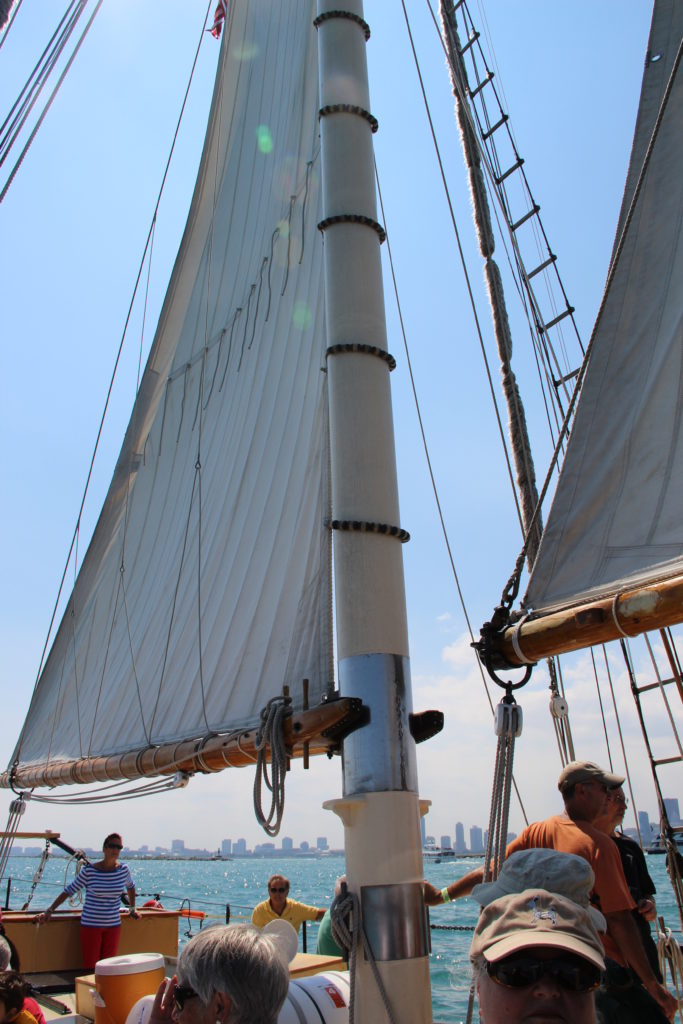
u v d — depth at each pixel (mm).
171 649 5809
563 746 5309
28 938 7152
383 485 3707
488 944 1816
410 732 3381
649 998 3182
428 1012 3039
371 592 3512
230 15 8477
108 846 7398
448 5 8055
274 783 3602
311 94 6414
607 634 2803
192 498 6410
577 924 1813
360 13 4715
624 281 3328
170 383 7566
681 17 3676
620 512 2980
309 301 5574
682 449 2924
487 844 3086
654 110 3582
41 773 7336
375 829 3168
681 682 4047
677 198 3314
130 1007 4742
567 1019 1730
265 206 6816
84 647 7297
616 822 3604
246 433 5883
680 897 4945
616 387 3180
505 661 3133
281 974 2297
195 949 2295
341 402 3844
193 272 7898
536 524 5367
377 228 4203
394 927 3053
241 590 5121
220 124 8148
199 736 4992
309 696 4148
